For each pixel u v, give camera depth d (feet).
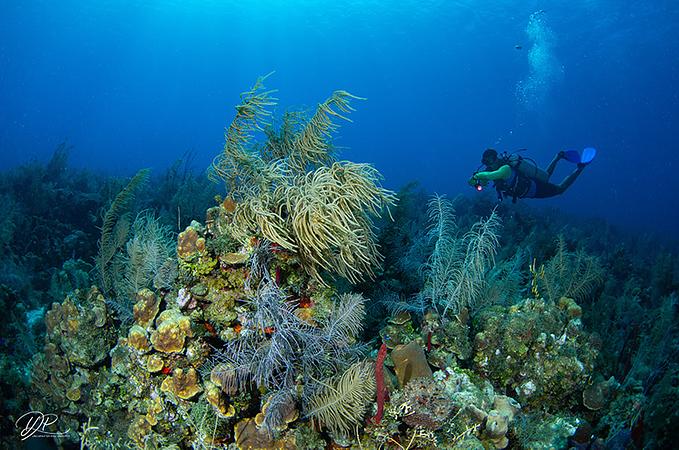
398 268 16.30
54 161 40.63
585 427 11.05
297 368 8.83
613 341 18.08
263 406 8.11
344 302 9.85
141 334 8.43
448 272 13.65
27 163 39.45
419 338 12.64
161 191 38.24
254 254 8.98
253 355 8.35
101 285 15.25
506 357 11.82
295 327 8.68
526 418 10.99
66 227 27.96
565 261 18.80
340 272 10.11
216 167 10.26
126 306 12.76
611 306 22.04
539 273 17.21
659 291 29.48
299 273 10.04
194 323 8.76
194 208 30.99
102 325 10.19
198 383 8.28
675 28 153.07
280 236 8.78
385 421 8.65
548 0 155.22
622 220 121.70
